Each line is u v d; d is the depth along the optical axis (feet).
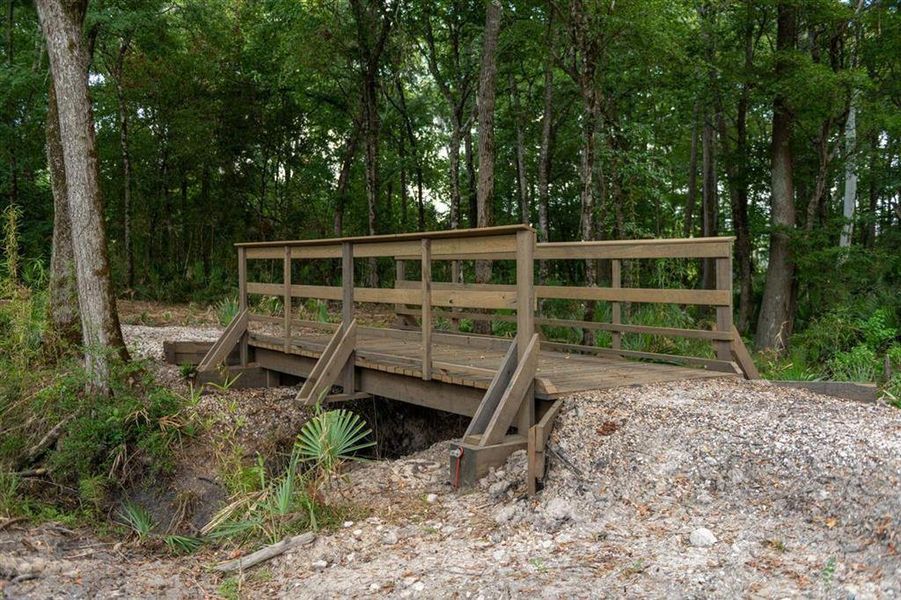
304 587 12.58
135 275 66.33
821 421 15.17
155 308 55.36
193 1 63.41
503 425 16.97
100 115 65.87
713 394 17.98
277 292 28.50
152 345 34.27
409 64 62.34
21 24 56.39
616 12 35.50
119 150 67.21
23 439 22.66
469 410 19.70
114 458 21.66
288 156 74.84
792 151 50.67
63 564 14.61
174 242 76.28
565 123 67.87
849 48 54.54
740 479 13.70
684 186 69.21
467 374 19.40
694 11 49.96
